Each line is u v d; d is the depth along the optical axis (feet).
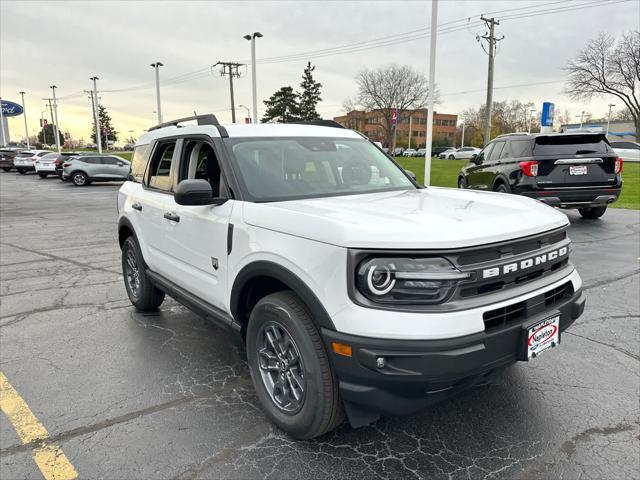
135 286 16.47
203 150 12.00
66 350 13.28
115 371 12.01
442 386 7.29
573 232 29.35
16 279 21.12
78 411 10.16
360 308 7.31
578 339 13.42
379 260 7.29
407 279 7.18
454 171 96.27
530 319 8.10
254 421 9.74
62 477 8.11
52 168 101.76
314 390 8.20
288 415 9.07
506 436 9.07
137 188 15.30
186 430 9.44
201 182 9.85
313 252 7.88
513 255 8.07
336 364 7.64
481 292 7.64
